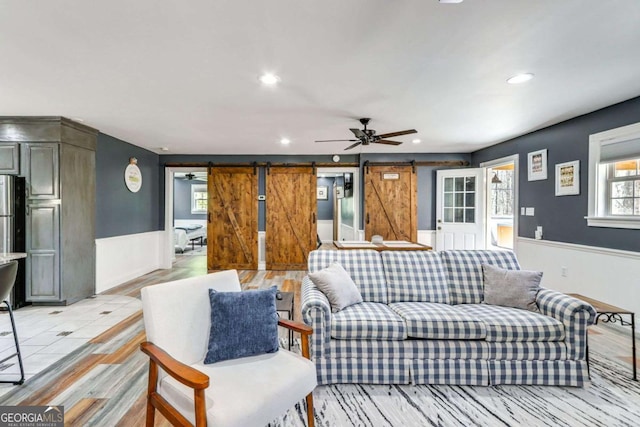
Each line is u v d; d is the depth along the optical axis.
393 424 1.80
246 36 1.98
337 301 2.35
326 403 1.98
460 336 2.15
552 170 4.11
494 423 1.80
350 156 6.23
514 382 2.14
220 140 4.96
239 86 2.76
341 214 9.41
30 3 1.64
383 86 2.78
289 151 5.94
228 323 1.69
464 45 2.10
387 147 5.62
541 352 2.13
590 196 3.54
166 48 2.12
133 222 5.36
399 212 6.07
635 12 1.74
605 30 1.92
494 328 2.14
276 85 2.75
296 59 2.29
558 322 2.16
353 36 1.99
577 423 1.79
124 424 1.77
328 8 1.71
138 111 3.47
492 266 2.74
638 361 2.49
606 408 1.92
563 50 2.17
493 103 3.23
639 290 3.03
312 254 2.88
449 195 5.95
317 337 2.13
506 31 1.94
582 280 3.65
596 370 2.35
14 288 3.66
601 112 3.41
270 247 6.19
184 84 2.72
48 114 3.60
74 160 3.98
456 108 3.39
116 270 4.90
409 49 2.15
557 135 4.02
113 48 2.12
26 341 2.85
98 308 3.78
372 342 2.16
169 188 6.24
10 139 3.71
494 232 7.08
